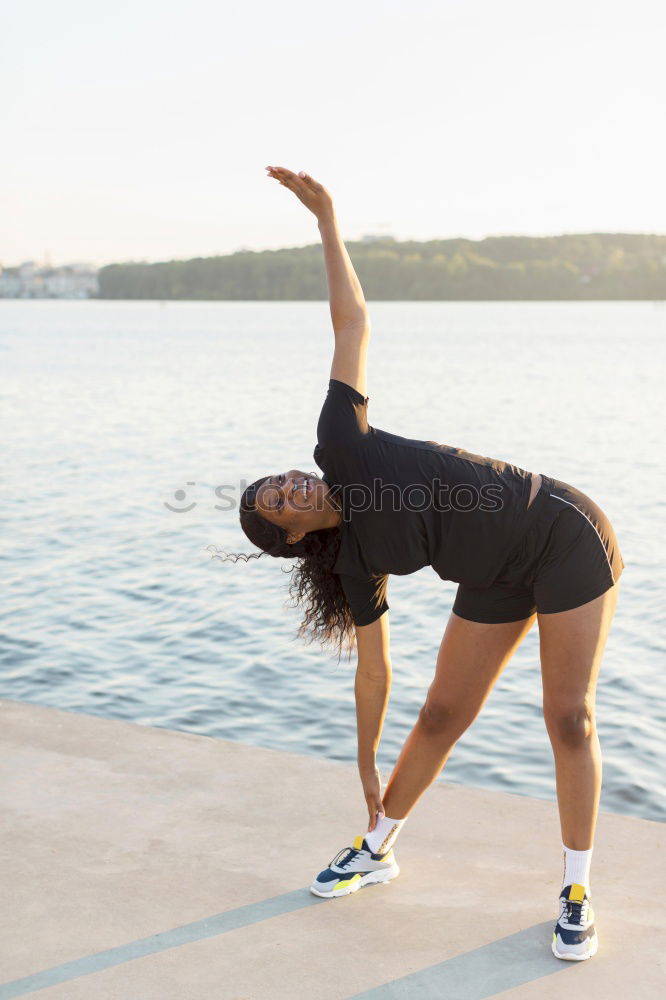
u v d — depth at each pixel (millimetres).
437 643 7660
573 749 2504
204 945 2529
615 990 2340
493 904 2736
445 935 2580
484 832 3168
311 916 2670
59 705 6496
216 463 18141
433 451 2492
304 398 31922
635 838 3109
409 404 31109
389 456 2469
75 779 3498
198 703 6484
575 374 44781
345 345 2535
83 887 2805
